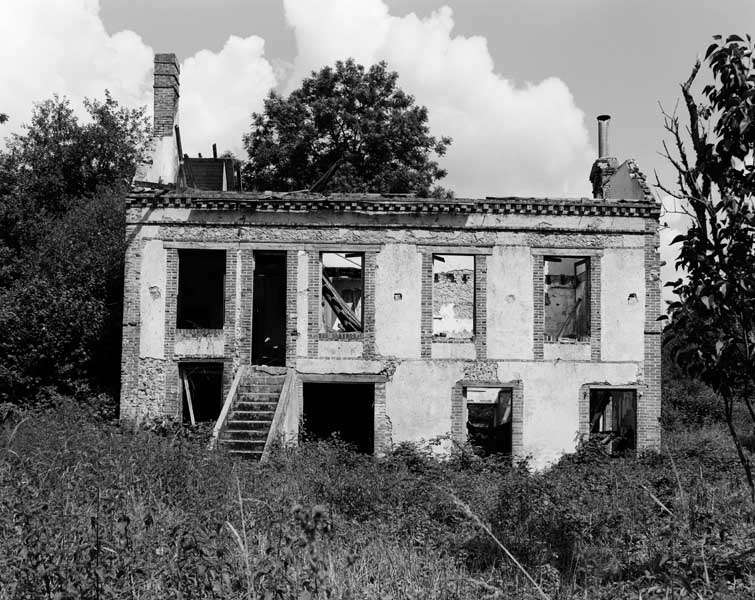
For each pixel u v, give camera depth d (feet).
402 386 82.84
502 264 84.12
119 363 89.97
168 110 91.50
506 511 44.47
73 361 88.38
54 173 142.61
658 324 84.48
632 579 34.73
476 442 95.76
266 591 24.50
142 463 45.91
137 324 82.23
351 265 111.45
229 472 50.83
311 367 82.58
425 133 150.20
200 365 83.82
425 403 82.79
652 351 84.17
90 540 27.50
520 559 38.45
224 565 26.96
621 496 51.16
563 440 82.94
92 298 89.86
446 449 81.97
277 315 99.09
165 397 81.87
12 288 97.30
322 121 146.20
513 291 83.97
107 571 25.30
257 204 82.99
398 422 82.53
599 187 99.66
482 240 84.07
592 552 39.01
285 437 74.64
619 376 83.87
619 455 84.23
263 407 77.20
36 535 26.50
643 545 38.65
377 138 143.54
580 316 101.35
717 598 26.84
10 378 85.40
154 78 91.97
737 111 28.22
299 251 83.61
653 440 83.15
